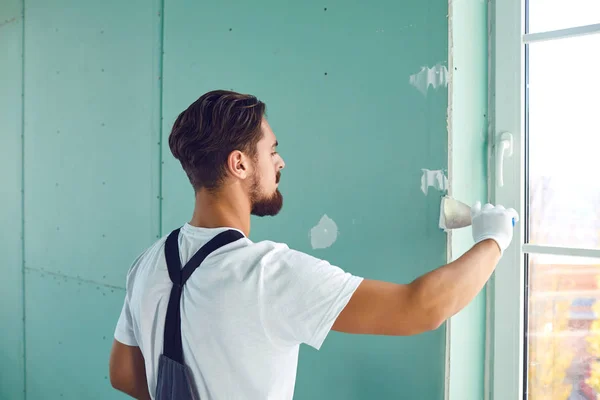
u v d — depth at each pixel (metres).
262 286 0.83
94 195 2.07
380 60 1.26
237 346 0.83
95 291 2.08
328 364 1.37
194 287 0.87
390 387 1.25
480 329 1.33
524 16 1.29
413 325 0.81
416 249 1.21
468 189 1.25
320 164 1.37
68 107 2.19
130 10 1.89
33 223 2.42
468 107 1.24
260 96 1.49
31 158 2.42
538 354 1.31
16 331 2.56
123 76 1.93
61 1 2.21
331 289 0.81
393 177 1.24
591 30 1.19
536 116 1.30
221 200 0.93
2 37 2.58
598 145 1.21
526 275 1.32
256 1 1.49
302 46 1.40
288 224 1.44
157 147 1.79
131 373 1.07
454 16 1.16
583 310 1.24
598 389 1.23
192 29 1.67
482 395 1.34
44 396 2.40
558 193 1.28
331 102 1.34
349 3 1.31
